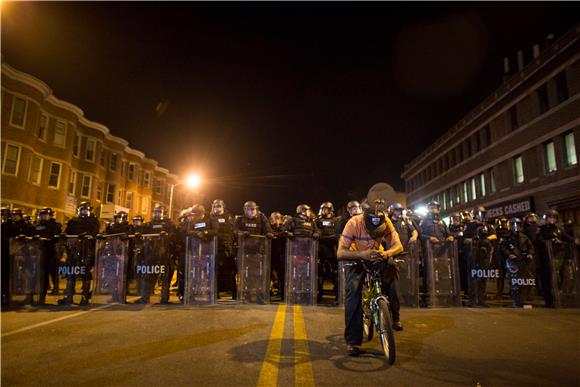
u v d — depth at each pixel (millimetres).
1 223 8508
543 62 21969
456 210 33031
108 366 4066
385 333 4359
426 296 8375
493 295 10844
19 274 7902
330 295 10648
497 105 26766
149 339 5094
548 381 3818
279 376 3832
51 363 4152
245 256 8242
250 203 8539
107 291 8102
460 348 4902
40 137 25641
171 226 9211
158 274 8305
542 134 22203
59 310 7297
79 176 30203
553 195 21328
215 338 5156
